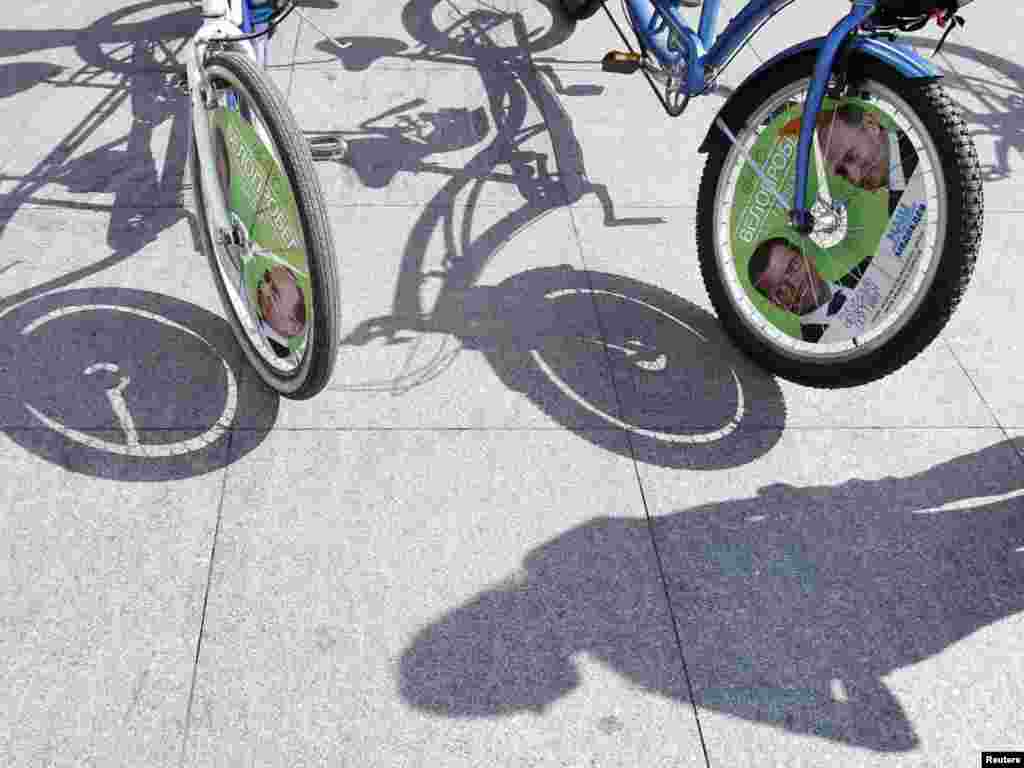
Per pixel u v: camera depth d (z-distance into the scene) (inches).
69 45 187.9
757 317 134.1
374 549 111.1
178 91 177.8
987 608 109.9
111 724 95.3
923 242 119.1
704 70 147.1
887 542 115.8
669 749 96.4
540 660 102.3
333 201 157.4
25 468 116.6
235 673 99.5
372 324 137.6
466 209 157.8
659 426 127.3
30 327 133.0
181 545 110.3
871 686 102.4
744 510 118.2
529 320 139.9
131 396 125.6
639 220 158.4
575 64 191.8
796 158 122.6
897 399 133.1
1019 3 215.9
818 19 204.5
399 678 99.9
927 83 114.1
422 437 123.6
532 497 117.8
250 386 128.0
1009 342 142.2
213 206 119.3
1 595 104.7
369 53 190.7
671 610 107.6
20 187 155.7
